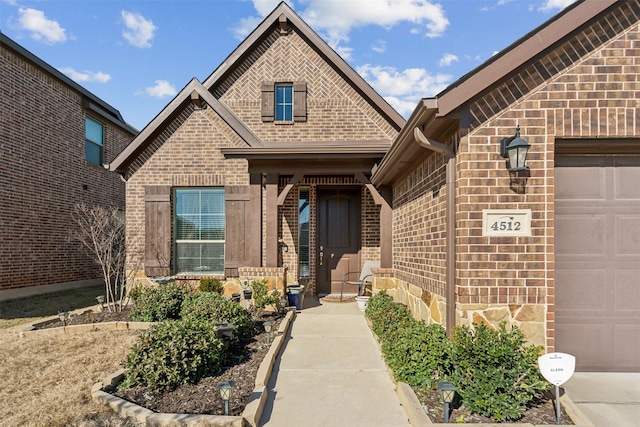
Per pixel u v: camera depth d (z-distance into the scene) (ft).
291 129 30.12
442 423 9.33
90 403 11.20
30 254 32.60
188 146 28.48
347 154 23.94
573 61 12.62
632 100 12.57
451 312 12.89
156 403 10.95
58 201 35.88
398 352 12.78
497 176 12.51
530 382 10.12
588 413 10.71
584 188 13.65
